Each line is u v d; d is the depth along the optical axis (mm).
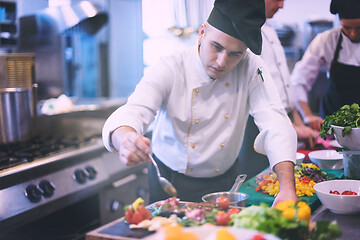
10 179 2254
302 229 1134
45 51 3754
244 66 2020
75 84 4230
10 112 2873
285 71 3258
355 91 3318
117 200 3107
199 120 2020
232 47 1716
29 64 3162
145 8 4715
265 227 1114
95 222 2947
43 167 2453
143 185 3428
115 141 1616
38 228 2561
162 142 2133
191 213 1320
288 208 1219
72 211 2809
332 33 3395
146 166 3453
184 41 4531
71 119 3512
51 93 3900
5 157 2547
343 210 1571
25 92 2953
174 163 2109
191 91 1990
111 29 4672
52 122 3369
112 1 4641
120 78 4844
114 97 4793
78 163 2740
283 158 1720
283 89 3232
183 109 2014
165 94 1978
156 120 2160
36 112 3203
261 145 1892
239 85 2033
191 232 989
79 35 4051
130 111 1753
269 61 3176
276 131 1807
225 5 1695
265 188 1898
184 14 3795
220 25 1711
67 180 2613
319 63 3518
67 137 3301
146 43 4840
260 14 1733
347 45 3305
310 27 3732
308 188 1810
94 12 3482
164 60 1985
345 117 1945
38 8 3523
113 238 1294
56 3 3627
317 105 3627
